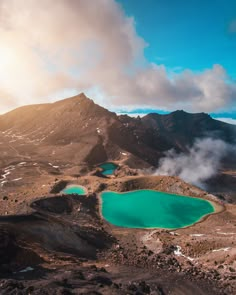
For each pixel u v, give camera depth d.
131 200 158.75
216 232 110.88
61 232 85.25
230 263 73.44
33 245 70.19
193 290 52.25
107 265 66.44
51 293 41.25
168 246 93.25
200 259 81.81
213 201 158.38
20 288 43.00
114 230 118.44
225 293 52.69
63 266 57.72
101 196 163.38
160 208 148.25
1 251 56.03
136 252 87.44
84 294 42.31
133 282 51.47
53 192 168.00
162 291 50.06
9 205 126.44
